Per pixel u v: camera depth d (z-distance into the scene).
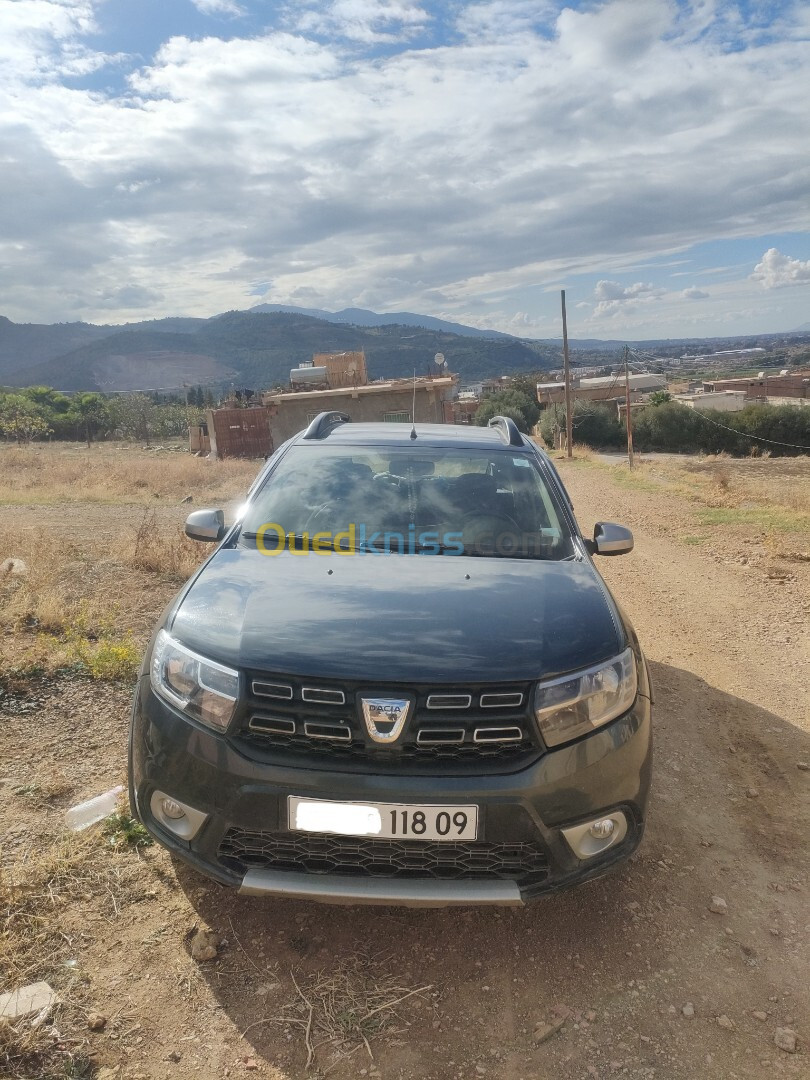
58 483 18.12
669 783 3.68
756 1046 2.14
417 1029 2.15
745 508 15.46
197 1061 2.01
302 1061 2.03
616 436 54.38
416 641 2.37
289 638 2.39
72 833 2.91
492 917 2.64
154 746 2.40
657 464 32.53
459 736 2.23
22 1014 2.07
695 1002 2.30
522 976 2.37
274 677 2.29
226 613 2.59
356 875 2.27
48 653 4.52
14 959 2.28
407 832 2.19
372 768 2.21
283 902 2.65
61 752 3.55
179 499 15.92
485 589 2.77
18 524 10.14
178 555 7.21
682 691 4.94
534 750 2.28
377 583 2.79
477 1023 2.18
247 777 2.22
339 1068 2.01
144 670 2.62
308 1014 2.18
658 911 2.71
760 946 2.57
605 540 3.72
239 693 2.29
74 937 2.41
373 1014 2.19
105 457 32.88
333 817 2.19
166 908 2.57
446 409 32.50
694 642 6.05
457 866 2.27
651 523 13.09
